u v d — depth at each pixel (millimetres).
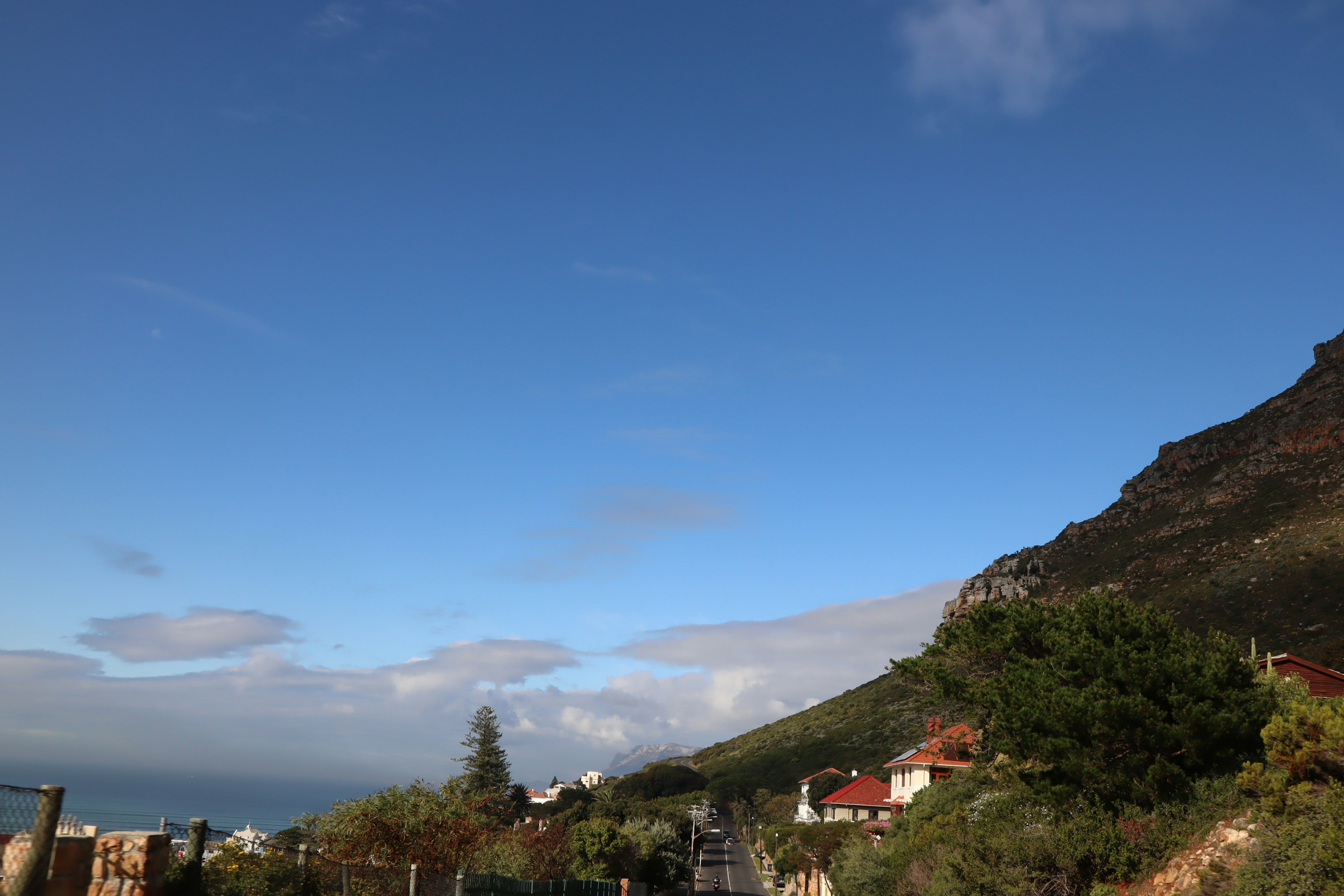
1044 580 146375
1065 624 31812
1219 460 153625
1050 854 24453
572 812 89500
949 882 26359
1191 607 103688
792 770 139000
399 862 24719
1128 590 120000
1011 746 30250
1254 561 107375
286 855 14742
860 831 58438
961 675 37719
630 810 94500
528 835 43188
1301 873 16672
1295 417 143250
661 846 66875
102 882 8977
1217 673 26266
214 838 12977
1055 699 27859
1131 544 142000
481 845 28438
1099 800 26672
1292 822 18219
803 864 68562
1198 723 24797
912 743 121250
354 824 25281
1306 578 96938
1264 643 87250
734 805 140625
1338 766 18422
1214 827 21766
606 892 38500
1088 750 27094
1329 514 111000
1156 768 25109
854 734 142625
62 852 8656
